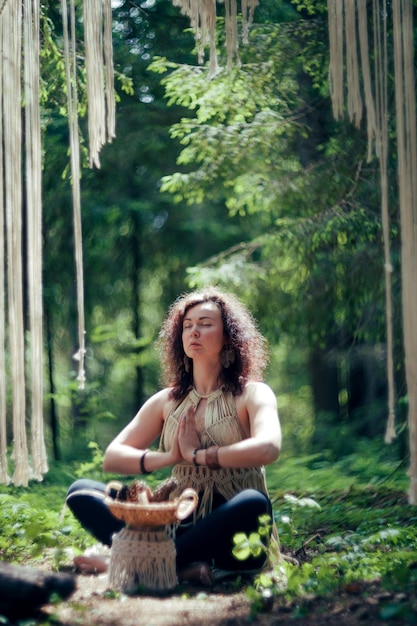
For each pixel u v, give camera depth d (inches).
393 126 303.9
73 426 631.2
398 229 340.5
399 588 153.9
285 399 691.4
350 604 145.4
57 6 329.4
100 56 181.5
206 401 188.1
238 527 173.5
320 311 397.4
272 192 365.7
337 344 514.6
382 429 573.0
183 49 393.7
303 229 365.1
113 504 166.4
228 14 172.9
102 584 171.2
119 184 551.8
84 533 217.3
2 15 181.0
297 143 389.7
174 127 354.0
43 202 506.0
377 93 163.0
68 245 569.0
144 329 724.7
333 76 164.6
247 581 174.7
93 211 545.0
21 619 139.3
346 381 652.1
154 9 385.1
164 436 192.1
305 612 142.9
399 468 344.5
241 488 182.2
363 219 353.4
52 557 194.4
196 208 587.2
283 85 349.7
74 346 647.1
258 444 175.9
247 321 192.9
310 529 263.1
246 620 142.6
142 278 673.0
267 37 336.5
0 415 184.1
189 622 142.6
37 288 183.3
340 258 383.2
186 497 182.2
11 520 224.2
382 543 216.7
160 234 611.2
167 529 180.4
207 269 387.9
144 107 428.8
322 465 485.4
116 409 751.7
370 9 301.3
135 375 749.9
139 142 474.9
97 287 629.6
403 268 159.0
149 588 165.6
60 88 330.6
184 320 190.4
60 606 150.5
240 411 185.5
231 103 338.0
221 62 339.0
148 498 169.8
